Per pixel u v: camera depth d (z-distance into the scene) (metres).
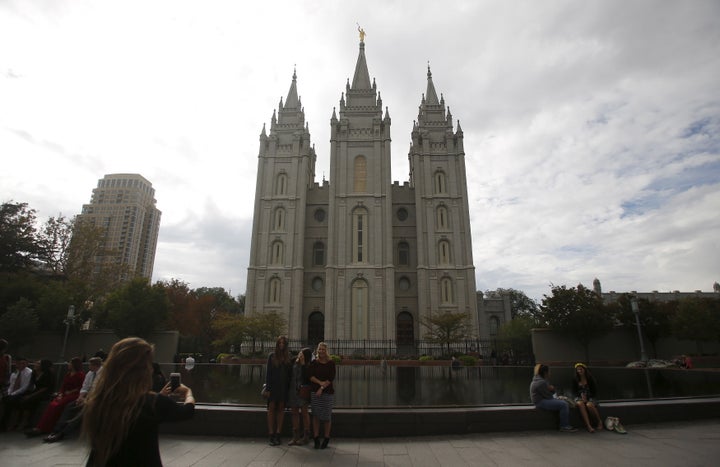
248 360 39.19
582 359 37.84
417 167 56.81
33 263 47.91
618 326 38.94
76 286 42.59
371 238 54.03
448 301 52.25
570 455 7.94
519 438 9.29
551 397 10.27
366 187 56.47
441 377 25.53
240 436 9.59
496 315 72.56
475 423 9.77
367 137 58.28
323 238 57.09
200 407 10.05
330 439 9.40
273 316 45.72
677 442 8.72
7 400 10.28
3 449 8.69
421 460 7.76
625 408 10.42
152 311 38.56
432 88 61.75
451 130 58.53
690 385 18.38
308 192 58.69
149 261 111.31
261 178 57.53
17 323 33.81
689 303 37.00
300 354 9.65
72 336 38.62
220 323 43.75
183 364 35.94
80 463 7.76
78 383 10.44
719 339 35.22
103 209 107.38
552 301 38.25
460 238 54.25
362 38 65.50
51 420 9.77
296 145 58.16
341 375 27.38
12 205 45.53
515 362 44.88
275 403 9.13
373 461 7.72
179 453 8.28
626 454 7.93
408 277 55.09
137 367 3.36
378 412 9.65
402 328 53.12
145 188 114.56
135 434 3.24
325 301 51.47
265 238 55.00
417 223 54.56
